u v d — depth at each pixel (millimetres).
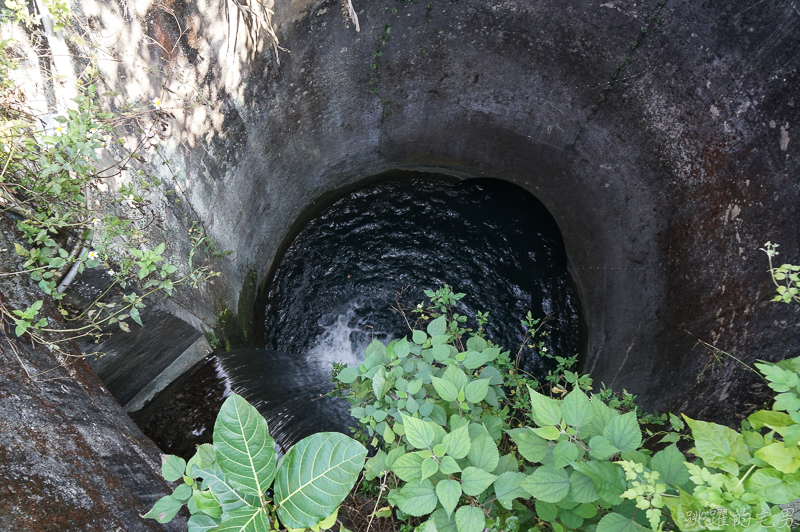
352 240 5926
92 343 2818
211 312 4074
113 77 2820
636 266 4652
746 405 2893
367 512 1955
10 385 1796
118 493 1754
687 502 1008
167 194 3410
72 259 2346
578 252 5586
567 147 5223
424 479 1300
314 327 5492
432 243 5949
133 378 3322
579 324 5496
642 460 1149
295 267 5680
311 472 1205
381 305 5641
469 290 5707
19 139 2199
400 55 4855
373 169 6137
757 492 977
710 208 3879
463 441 1270
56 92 2543
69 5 2467
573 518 1215
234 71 3816
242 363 4168
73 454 1748
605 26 4094
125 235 2809
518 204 5992
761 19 3232
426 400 1760
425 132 5770
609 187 4980
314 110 4895
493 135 5648
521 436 1298
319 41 4332
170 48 3191
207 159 3863
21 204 2258
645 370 4117
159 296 3184
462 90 5266
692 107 3908
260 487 1184
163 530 1751
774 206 3314
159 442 3273
